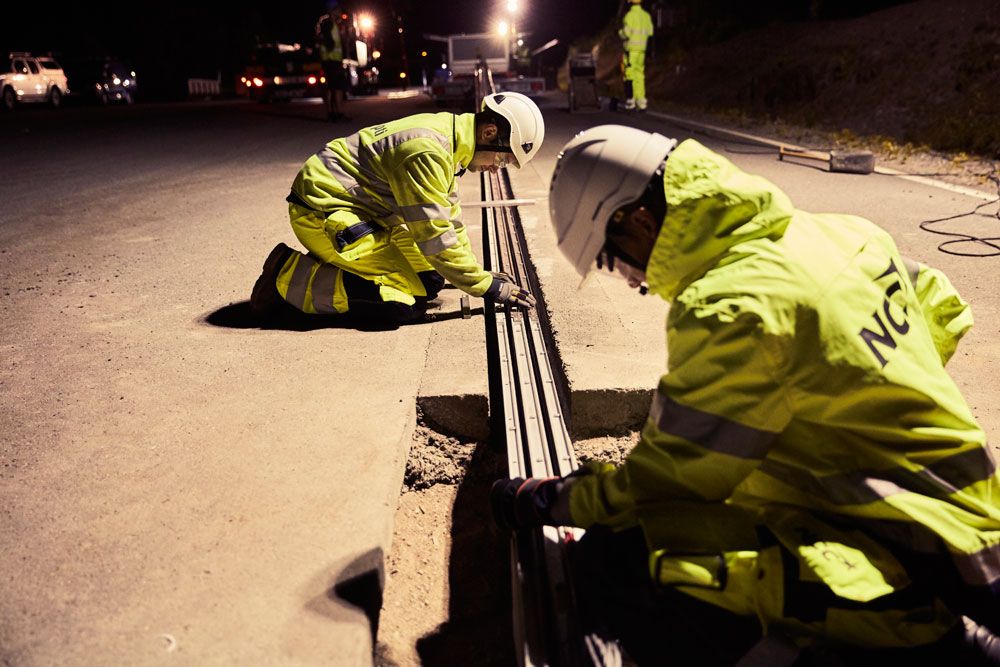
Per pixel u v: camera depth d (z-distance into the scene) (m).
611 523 1.82
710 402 1.57
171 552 2.30
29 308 4.64
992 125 10.34
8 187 9.29
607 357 3.62
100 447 2.92
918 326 1.71
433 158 3.64
